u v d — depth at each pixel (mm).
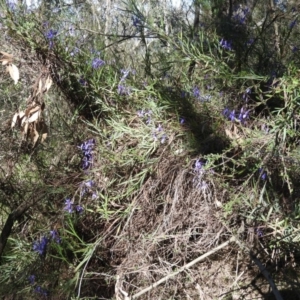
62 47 1768
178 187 1634
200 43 1857
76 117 1846
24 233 1900
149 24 1841
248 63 1897
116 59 1984
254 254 1572
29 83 1802
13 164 1872
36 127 1700
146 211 1679
